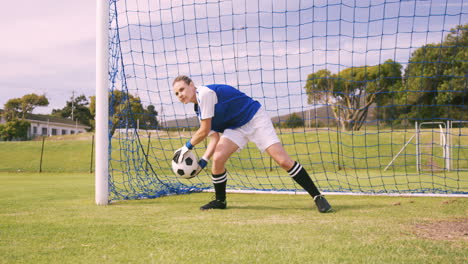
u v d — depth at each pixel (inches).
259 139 137.9
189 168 139.3
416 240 85.7
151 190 209.8
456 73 550.3
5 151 796.0
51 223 112.1
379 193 197.8
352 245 81.2
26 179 399.9
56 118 2522.1
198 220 116.3
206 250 77.9
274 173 486.0
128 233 96.1
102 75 163.6
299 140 661.9
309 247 79.7
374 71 667.4
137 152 214.5
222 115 135.9
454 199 174.4
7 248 81.7
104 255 75.2
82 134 1497.3
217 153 139.4
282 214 129.0
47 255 75.9
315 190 134.4
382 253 74.7
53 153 780.0
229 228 101.9
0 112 2149.4
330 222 110.5
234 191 213.5
